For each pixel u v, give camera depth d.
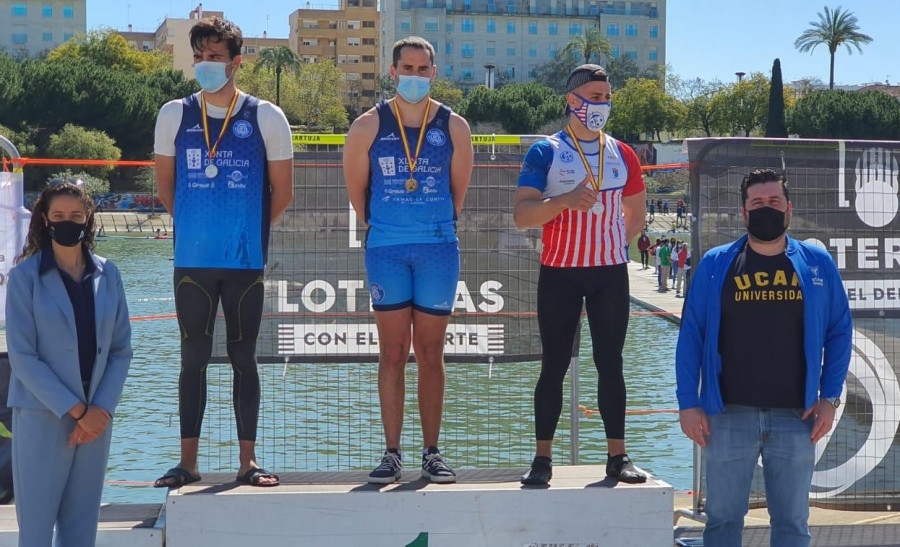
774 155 5.65
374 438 7.53
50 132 69.00
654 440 10.55
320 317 5.93
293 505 4.45
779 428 4.47
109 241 46.88
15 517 4.88
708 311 4.57
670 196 58.66
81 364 4.35
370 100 146.88
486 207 6.00
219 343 5.76
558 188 4.77
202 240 4.65
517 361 6.04
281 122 4.81
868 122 77.31
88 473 4.38
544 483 4.65
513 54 133.25
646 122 95.94
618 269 4.74
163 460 9.62
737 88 96.25
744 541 5.29
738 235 5.56
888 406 5.79
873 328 5.80
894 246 5.81
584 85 4.76
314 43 147.75
